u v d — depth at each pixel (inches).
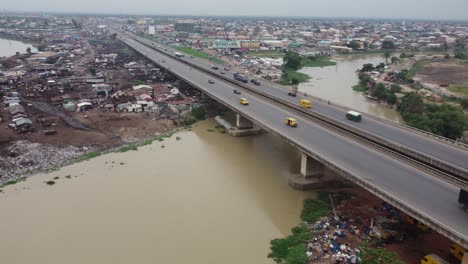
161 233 1840.6
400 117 3924.7
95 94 4343.0
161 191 2274.9
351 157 2069.4
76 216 1991.9
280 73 6220.5
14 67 5940.0
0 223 1925.4
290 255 1647.4
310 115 2920.8
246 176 2497.5
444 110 3511.3
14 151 2758.4
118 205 2106.3
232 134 3319.4
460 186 1679.4
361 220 1877.5
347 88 5506.9
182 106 3944.4
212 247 1731.1
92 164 2674.7
